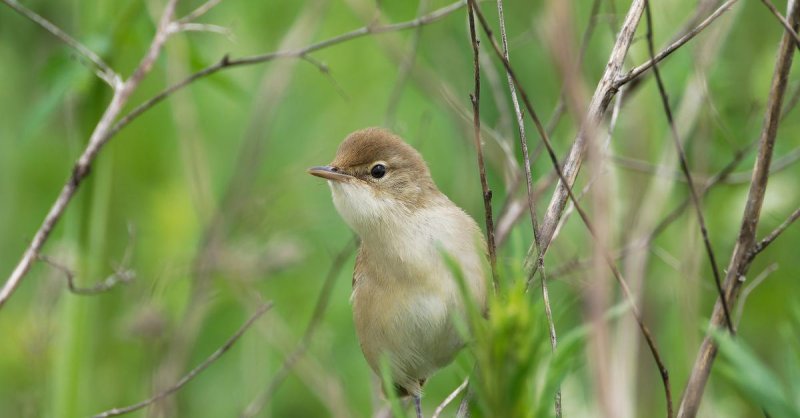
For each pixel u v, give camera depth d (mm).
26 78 13656
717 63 10445
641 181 9953
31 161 13977
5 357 11516
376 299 8891
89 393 10453
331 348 11773
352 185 9055
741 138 10602
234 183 11555
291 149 13602
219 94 13750
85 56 9359
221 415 12086
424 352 8898
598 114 6703
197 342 12594
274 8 13797
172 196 12516
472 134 10688
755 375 4805
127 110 13180
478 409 4945
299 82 13820
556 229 7223
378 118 13406
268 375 11891
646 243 9055
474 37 6488
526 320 4762
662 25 9789
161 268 11609
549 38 4902
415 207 8898
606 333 4570
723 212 10422
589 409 7988
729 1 7168
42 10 13320
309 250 12344
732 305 6539
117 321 11609
